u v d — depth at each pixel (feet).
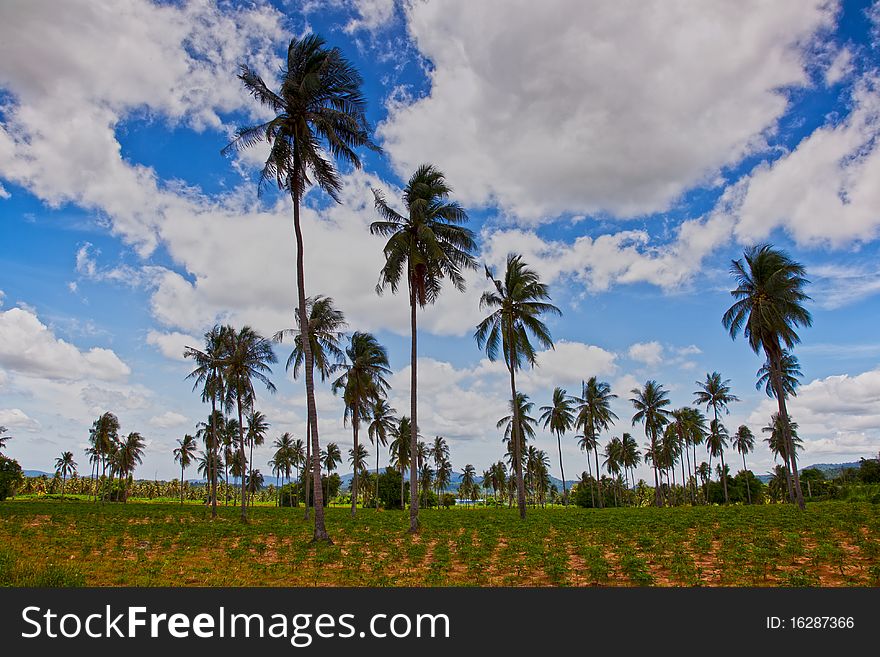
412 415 92.32
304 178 79.46
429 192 94.43
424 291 96.89
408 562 56.03
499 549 64.64
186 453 286.25
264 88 72.23
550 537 75.31
